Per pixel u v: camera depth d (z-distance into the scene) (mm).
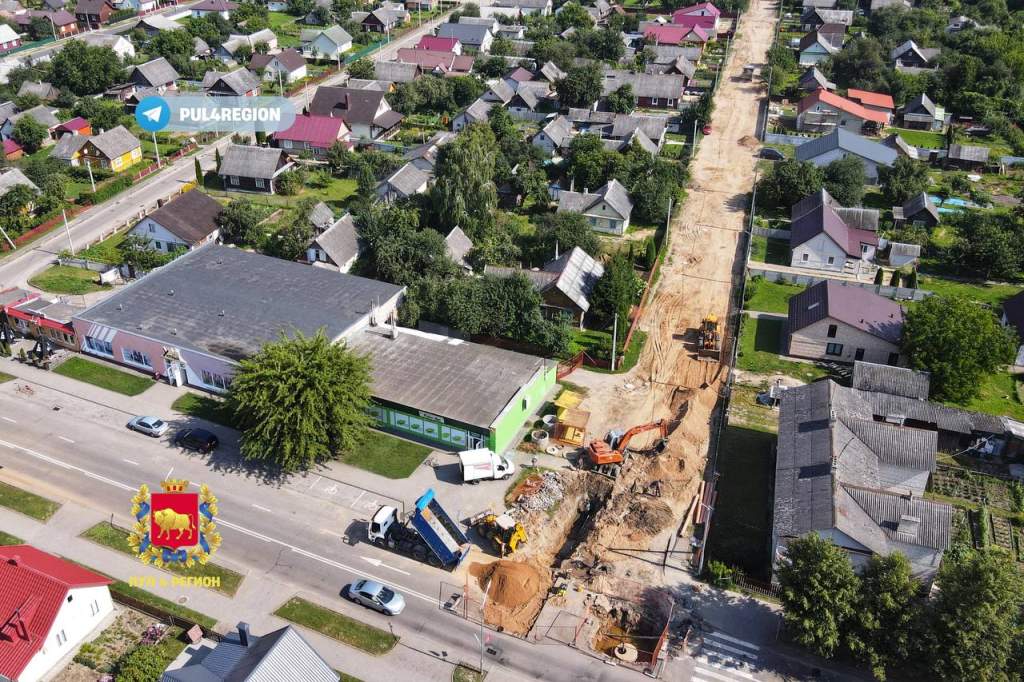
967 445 67875
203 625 50875
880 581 47531
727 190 118438
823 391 65875
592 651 50375
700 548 57281
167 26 179375
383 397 67750
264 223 105062
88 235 102188
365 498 61938
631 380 76938
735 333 84438
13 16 186125
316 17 197500
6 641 47156
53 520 59062
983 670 44969
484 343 80250
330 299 80625
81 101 133875
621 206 105125
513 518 58781
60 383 74188
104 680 47125
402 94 141125
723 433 69812
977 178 121875
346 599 53469
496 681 48125
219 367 71188
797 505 55156
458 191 97250
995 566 46750
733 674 48875
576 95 142250
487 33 176625
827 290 81875
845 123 137000
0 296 85188
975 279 96438
